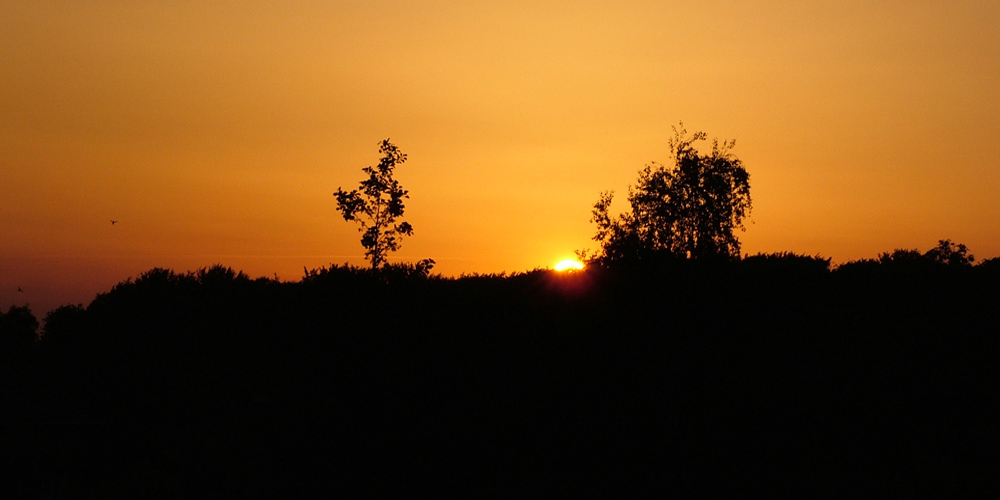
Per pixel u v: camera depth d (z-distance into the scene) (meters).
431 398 27.39
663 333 27.41
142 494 22.30
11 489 22.12
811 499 21.64
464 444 25.36
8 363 29.36
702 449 24.61
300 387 27.64
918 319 30.61
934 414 24.72
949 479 21.72
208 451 24.53
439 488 23.20
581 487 23.17
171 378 27.94
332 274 32.91
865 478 22.23
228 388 27.70
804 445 24.16
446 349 29.94
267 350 29.78
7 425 24.30
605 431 26.09
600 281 35.12
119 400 26.94
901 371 27.08
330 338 29.14
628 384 28.55
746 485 22.56
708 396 27.28
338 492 22.92
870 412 25.19
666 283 27.20
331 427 25.83
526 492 22.98
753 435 24.98
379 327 29.14
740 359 28.94
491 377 28.91
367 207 28.39
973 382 26.08
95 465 23.58
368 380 27.69
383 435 25.58
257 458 24.39
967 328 29.52
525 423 26.55
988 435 23.39
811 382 27.17
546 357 30.42
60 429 24.75
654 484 23.14
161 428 25.61
